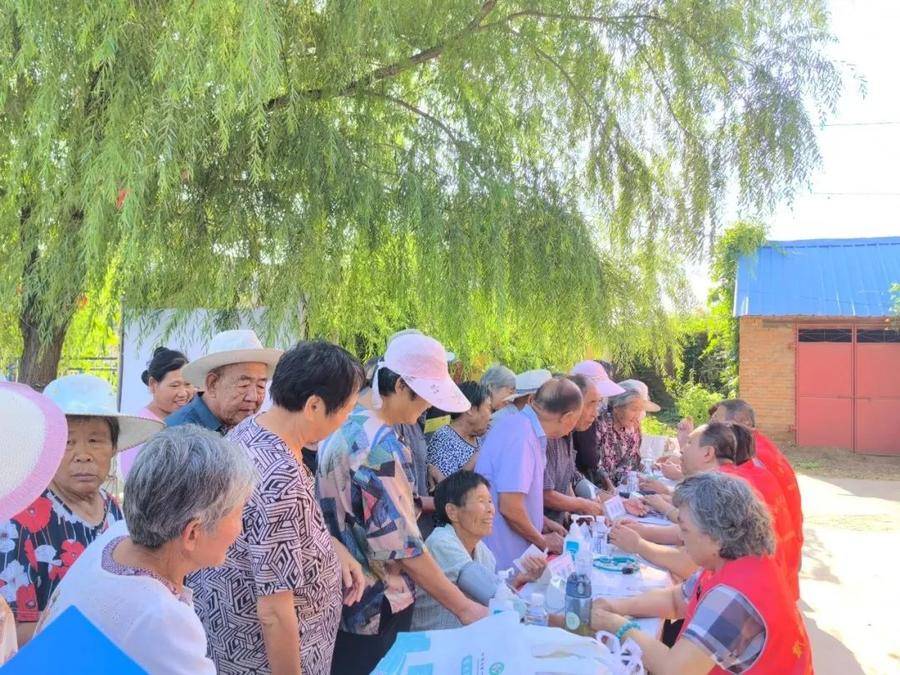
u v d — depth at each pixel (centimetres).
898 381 1384
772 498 314
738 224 621
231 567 181
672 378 1802
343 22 426
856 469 1248
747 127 570
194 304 444
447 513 283
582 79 587
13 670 93
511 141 569
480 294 526
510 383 495
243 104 344
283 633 176
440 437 418
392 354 254
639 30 588
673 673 199
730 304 1568
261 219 465
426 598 272
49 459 124
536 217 555
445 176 526
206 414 304
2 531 175
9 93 384
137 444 228
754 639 199
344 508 230
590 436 509
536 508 353
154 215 395
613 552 357
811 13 585
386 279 524
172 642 120
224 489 130
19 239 429
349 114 509
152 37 368
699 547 215
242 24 338
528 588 286
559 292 554
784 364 1441
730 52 571
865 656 451
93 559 131
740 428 345
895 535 776
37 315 444
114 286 432
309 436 193
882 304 1365
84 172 363
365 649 235
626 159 610
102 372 669
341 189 460
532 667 163
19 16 334
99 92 373
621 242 628
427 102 570
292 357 193
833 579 614
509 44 553
